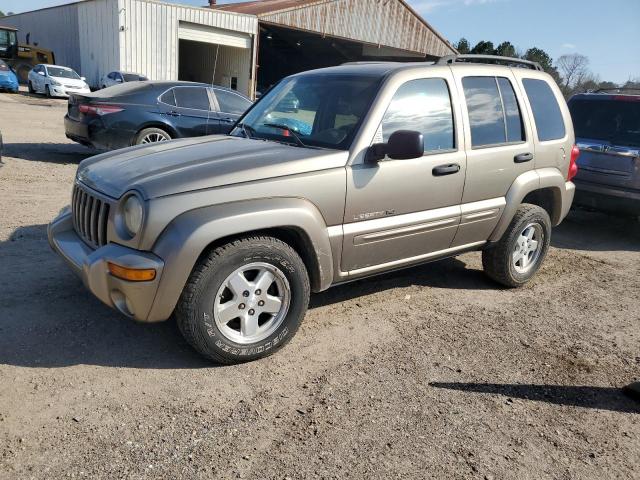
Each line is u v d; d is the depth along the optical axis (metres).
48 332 3.71
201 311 3.24
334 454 2.74
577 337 4.34
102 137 9.08
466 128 4.40
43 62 30.48
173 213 3.09
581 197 7.71
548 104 5.27
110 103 9.05
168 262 3.05
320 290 3.77
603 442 3.02
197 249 3.09
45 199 7.12
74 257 3.50
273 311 3.56
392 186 3.91
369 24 31.20
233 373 3.42
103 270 3.17
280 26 27.84
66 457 2.59
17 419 2.82
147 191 3.09
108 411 2.95
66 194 7.48
